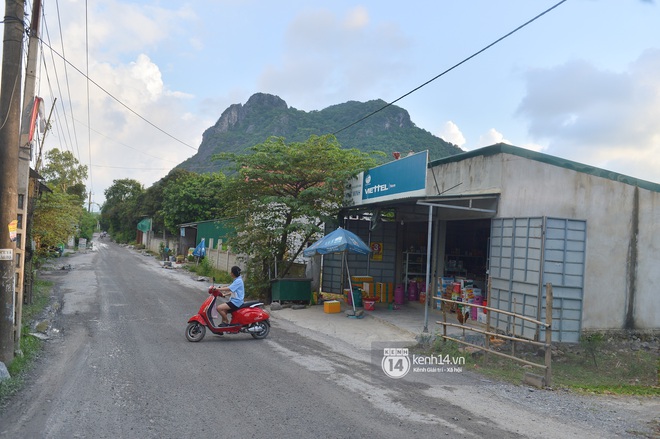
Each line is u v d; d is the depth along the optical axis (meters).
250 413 5.90
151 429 5.32
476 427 5.64
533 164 11.55
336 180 16.33
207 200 45.81
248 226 17.77
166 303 16.22
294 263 19.30
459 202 12.50
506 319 11.05
